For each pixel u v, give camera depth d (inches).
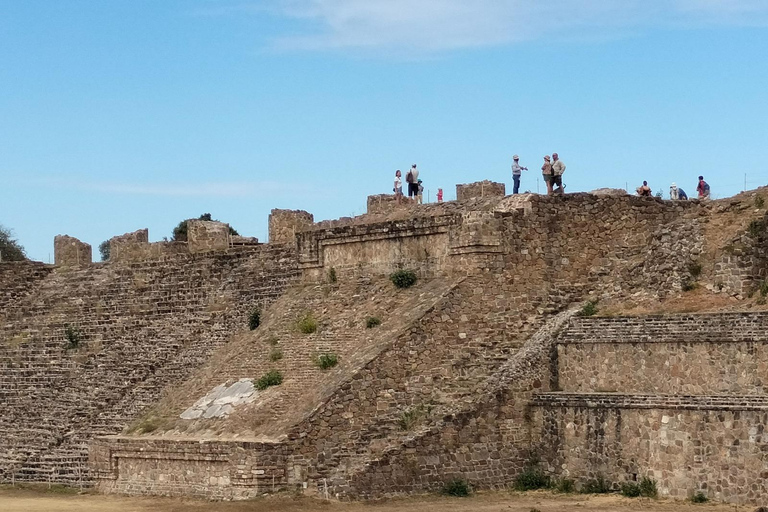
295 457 2738.7
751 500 2539.4
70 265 4089.6
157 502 2854.3
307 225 3629.4
